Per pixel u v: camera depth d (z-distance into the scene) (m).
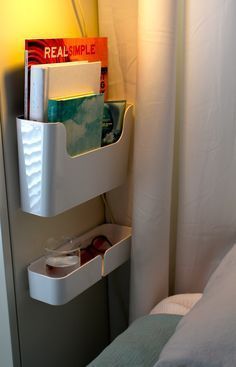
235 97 1.06
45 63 0.91
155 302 1.19
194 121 1.10
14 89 0.91
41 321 1.10
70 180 0.95
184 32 1.05
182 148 1.13
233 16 1.02
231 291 0.83
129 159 1.17
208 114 1.09
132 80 1.13
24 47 0.90
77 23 1.05
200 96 1.08
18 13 0.90
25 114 0.90
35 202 0.93
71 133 0.92
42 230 1.05
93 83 0.98
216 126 1.09
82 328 1.26
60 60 0.95
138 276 1.17
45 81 0.86
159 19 0.99
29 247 1.02
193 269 1.21
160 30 0.99
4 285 0.98
